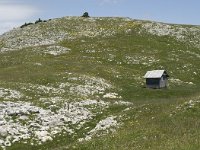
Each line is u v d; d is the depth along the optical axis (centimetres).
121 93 6981
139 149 2420
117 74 8325
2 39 13425
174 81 8500
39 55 10256
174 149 2319
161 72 7769
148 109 4097
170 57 10350
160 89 7512
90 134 3609
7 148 3225
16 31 14100
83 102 5109
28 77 7169
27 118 3959
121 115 4119
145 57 10169
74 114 4394
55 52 10606
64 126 3934
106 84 7312
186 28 13475
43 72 7950
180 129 2884
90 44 11406
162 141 2573
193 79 8912
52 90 6172
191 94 7206
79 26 13862
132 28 13275
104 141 2781
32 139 3453
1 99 4956
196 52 11444
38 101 4919
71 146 2794
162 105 4216
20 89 5847
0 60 9806
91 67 8688
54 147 3362
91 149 2623
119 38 12219
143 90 7312
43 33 13312
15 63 9462
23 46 12244
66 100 5097
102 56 10219
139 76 8412
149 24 13625
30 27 14275
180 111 3519
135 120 3734
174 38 12525
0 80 6819
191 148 2298
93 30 13388
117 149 2505
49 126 3856
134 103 5531
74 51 10812
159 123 3191
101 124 3881
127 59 10025
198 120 3145
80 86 6775
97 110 4750
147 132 2878
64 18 15112
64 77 7306
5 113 4000
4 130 3472
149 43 11725
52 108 4519
